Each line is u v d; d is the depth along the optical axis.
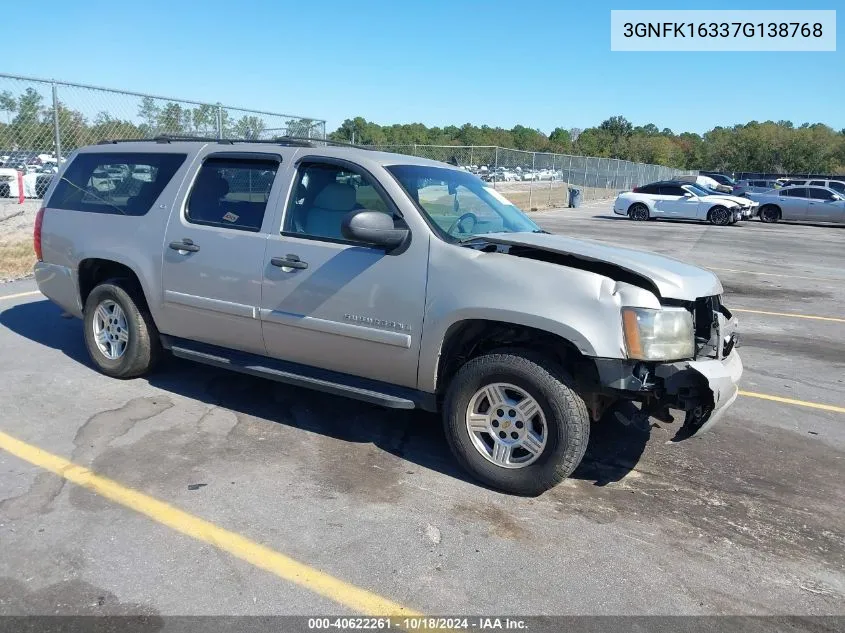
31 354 6.06
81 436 4.42
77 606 2.83
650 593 3.09
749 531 3.67
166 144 5.31
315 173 4.48
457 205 4.46
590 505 3.87
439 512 3.70
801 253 16.48
